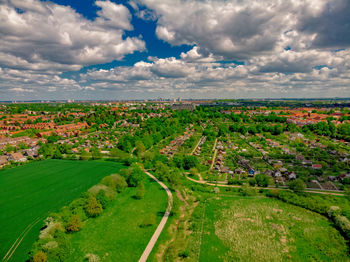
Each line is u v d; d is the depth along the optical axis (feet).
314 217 287.69
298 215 292.81
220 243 244.63
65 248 217.36
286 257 221.05
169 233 265.75
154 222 281.74
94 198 298.76
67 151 637.71
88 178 436.35
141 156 562.25
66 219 261.03
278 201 331.98
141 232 264.93
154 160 517.96
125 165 525.34
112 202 334.65
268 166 485.15
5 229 269.23
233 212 305.53
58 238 223.71
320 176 415.85
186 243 246.06
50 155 606.55
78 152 645.10
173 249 234.38
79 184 405.59
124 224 279.69
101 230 265.54
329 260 215.51
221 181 417.49
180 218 300.61
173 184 376.68
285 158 535.60
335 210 281.13
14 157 556.10
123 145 649.20
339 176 394.93
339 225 261.44
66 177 442.91
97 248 235.40
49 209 314.96
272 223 277.23
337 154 552.82
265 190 367.25
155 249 237.25
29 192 372.58
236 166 490.49
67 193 366.84
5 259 219.00
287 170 448.65
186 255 225.35
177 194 368.68
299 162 500.74
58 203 332.39
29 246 237.25
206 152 616.39
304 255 223.10
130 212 308.19
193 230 269.44
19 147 653.30
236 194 360.07
